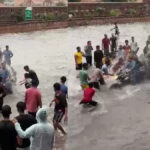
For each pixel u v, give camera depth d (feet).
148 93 67.15
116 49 106.52
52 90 72.02
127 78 72.90
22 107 32.27
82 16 229.86
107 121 52.42
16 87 73.67
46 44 142.10
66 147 43.68
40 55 116.06
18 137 31.89
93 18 233.96
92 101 59.41
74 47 132.98
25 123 31.91
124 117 54.44
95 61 87.35
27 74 58.49
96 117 54.39
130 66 73.46
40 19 200.54
